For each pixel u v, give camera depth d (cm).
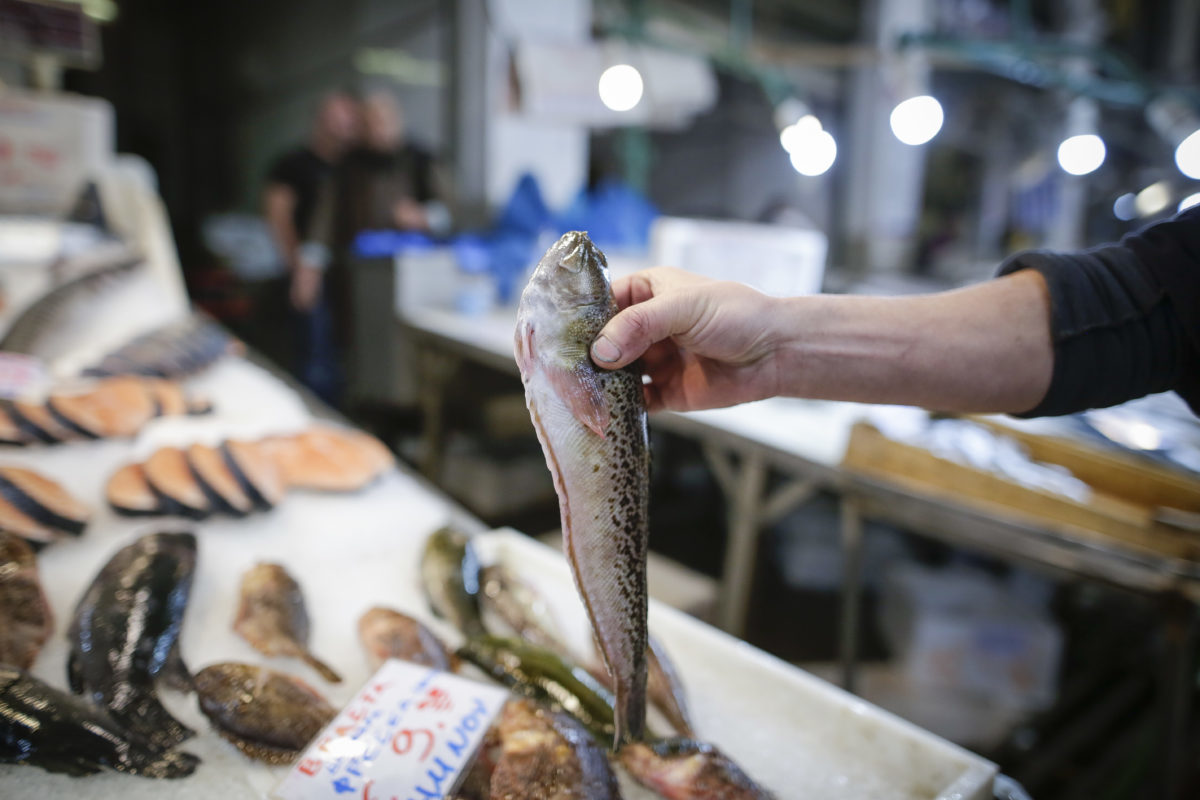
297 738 116
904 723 125
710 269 345
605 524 113
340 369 564
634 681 112
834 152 425
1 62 358
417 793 108
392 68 740
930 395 133
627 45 577
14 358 249
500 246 552
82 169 348
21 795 104
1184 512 215
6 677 111
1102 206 688
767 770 121
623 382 116
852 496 268
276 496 180
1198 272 127
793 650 362
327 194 547
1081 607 376
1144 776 264
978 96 829
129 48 876
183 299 339
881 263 812
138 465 187
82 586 149
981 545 235
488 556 174
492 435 514
